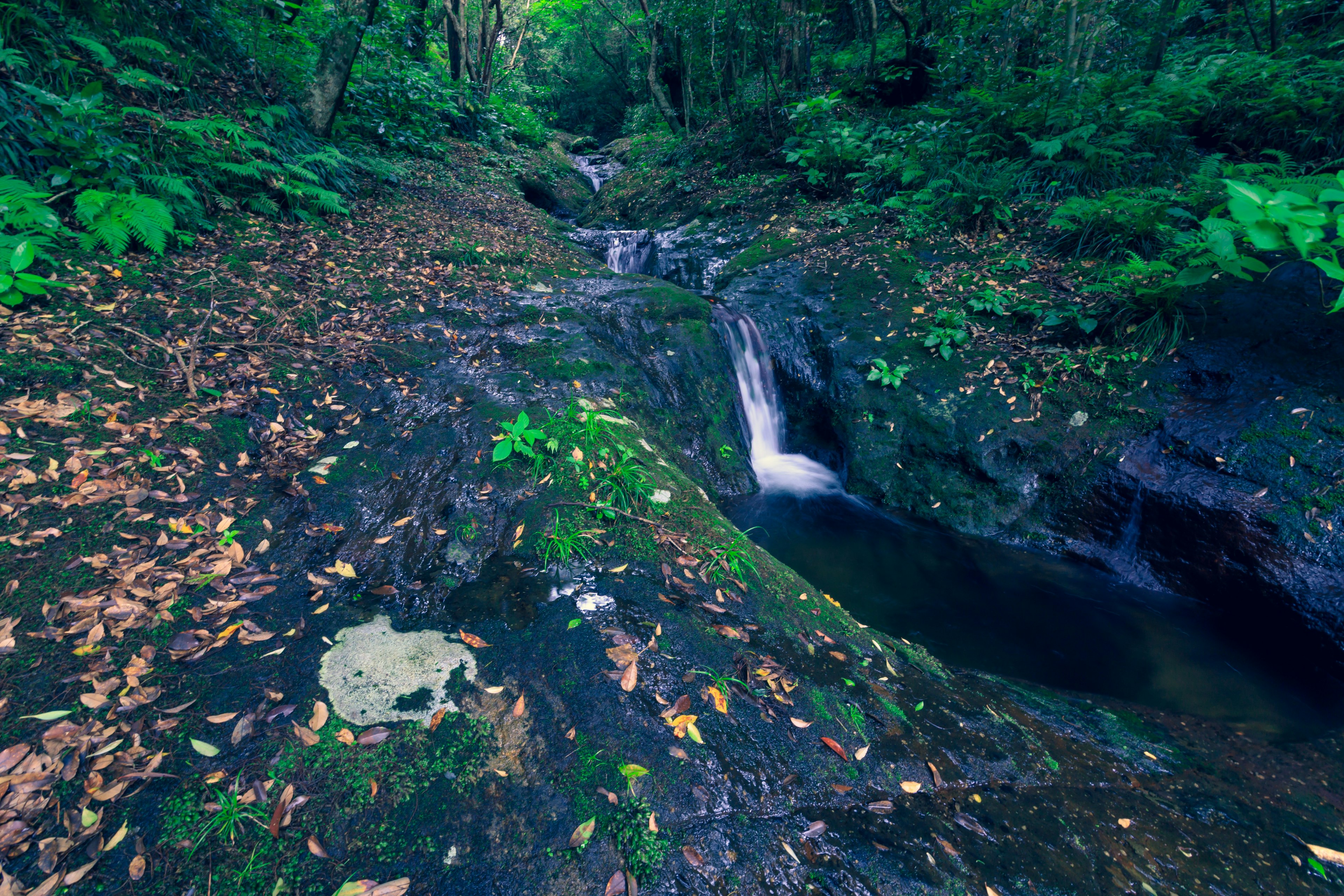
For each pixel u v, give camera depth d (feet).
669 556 10.14
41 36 15.19
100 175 14.76
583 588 9.23
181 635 7.43
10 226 12.89
